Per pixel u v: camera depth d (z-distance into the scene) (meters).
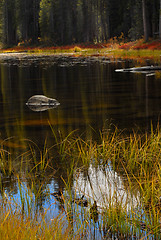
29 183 5.25
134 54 36.31
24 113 10.63
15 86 17.47
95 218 4.22
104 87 15.73
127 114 9.92
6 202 4.56
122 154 6.38
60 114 10.30
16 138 7.75
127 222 3.94
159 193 4.52
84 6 77.81
